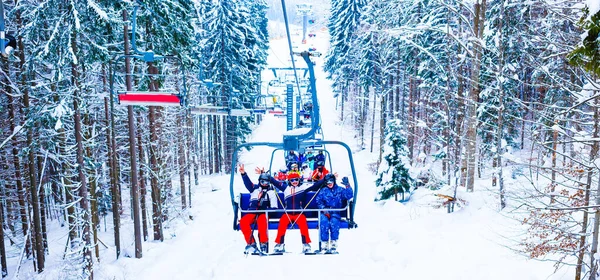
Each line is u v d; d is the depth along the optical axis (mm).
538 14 16688
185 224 25062
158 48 19750
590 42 6062
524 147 27453
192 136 32625
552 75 11492
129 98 10391
